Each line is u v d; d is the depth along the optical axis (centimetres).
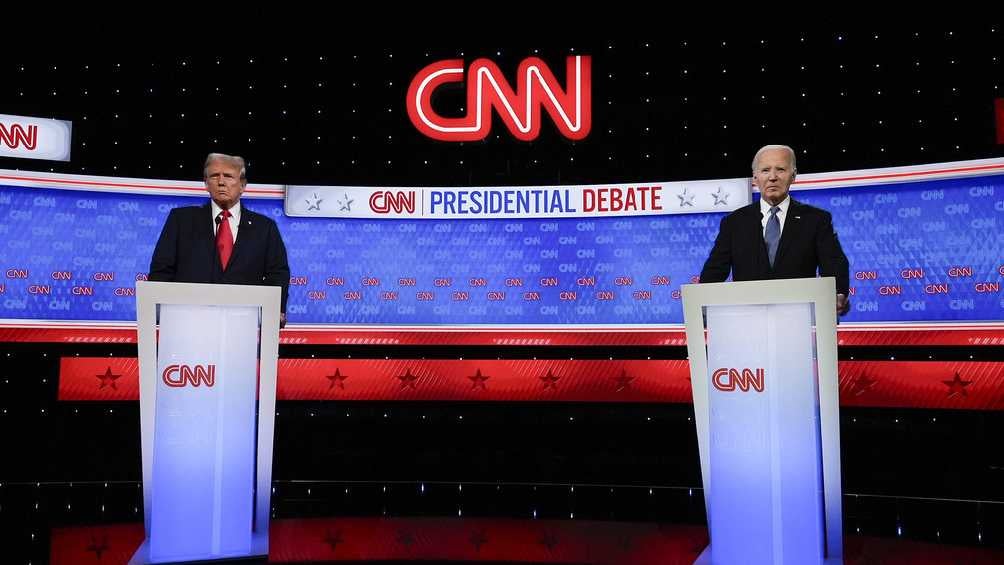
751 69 630
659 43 645
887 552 371
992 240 566
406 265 660
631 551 375
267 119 668
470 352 666
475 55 663
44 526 431
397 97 670
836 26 611
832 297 261
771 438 269
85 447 639
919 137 594
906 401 587
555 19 653
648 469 635
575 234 652
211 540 307
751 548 271
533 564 350
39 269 629
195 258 355
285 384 654
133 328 639
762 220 330
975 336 568
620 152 654
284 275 363
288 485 582
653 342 636
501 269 657
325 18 660
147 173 656
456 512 473
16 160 638
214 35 659
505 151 668
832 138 614
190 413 305
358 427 663
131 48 654
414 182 671
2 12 634
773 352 270
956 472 583
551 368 653
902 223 588
